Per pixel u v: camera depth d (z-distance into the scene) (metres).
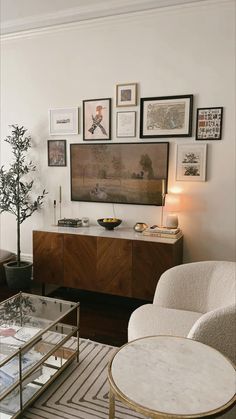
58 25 3.59
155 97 3.28
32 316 2.16
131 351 1.46
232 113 3.03
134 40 3.32
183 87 3.18
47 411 1.81
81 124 3.65
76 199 3.73
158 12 3.19
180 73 3.18
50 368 2.05
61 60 3.66
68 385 2.01
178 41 3.16
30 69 3.83
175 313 2.00
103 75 3.49
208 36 3.05
